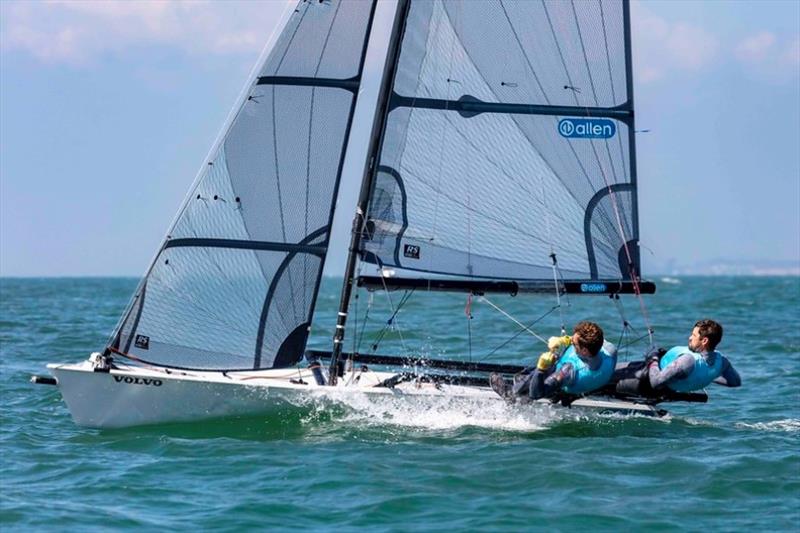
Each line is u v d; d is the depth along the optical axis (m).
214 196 45.88
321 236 46.19
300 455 40.44
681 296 192.12
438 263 47.59
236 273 46.03
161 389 44.84
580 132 48.12
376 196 46.91
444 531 32.12
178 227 45.66
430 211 47.41
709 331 44.66
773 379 66.25
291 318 46.28
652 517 33.50
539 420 45.94
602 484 36.94
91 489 36.47
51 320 112.81
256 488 36.34
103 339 89.69
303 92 46.00
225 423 45.22
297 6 45.84
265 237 46.06
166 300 45.69
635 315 126.56
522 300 156.00
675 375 44.31
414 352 79.06
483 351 79.12
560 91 47.94
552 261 48.25
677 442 43.25
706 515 33.75
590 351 43.75
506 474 37.94
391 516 33.44
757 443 43.47
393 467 38.69
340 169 46.16
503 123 47.72
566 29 47.72
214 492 35.97
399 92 46.81
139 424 45.31
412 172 47.16
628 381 45.84
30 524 32.75
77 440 43.72
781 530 32.34
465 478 37.41
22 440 43.72
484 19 47.25
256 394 45.03
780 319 116.94
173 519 33.19
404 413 45.62
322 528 32.38
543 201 48.16
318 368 48.50
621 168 48.38
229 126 45.84
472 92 47.38
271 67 45.84
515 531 32.19
